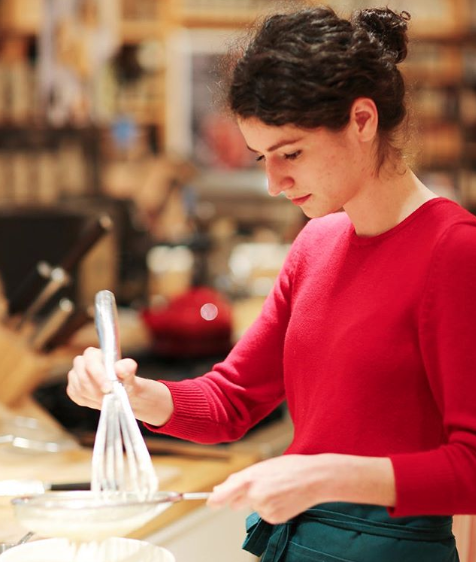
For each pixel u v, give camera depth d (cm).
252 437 229
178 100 680
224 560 191
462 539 160
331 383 127
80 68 493
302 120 115
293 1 133
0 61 489
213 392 150
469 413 113
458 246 117
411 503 109
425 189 130
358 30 119
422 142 139
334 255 134
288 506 108
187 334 272
